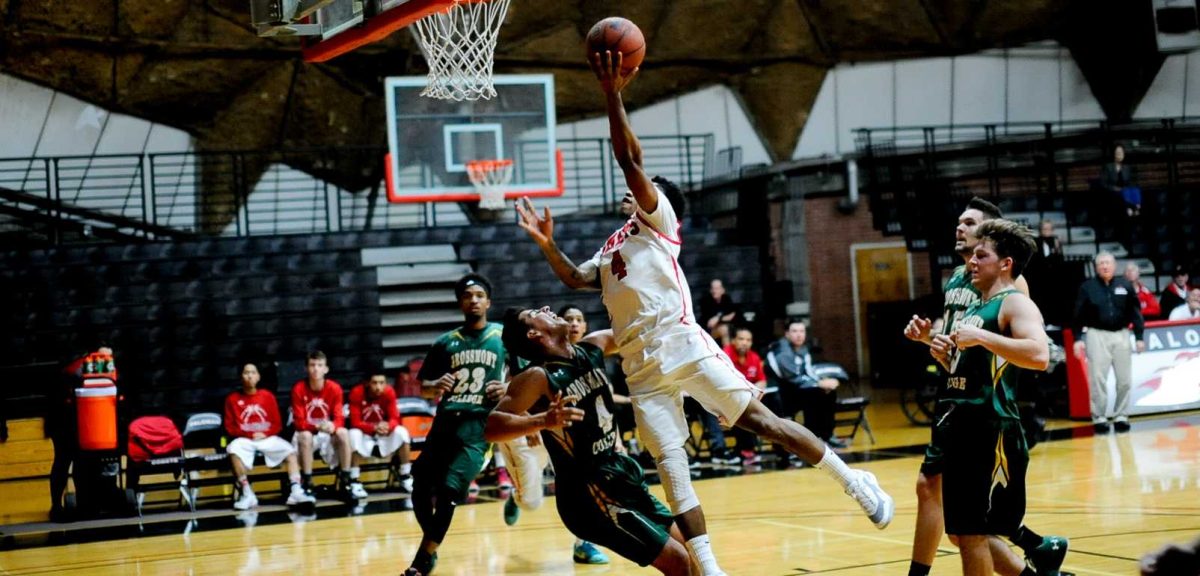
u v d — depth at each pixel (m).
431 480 6.75
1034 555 4.93
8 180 18.83
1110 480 9.02
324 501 11.27
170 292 15.35
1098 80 23.44
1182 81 23.38
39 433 13.73
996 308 4.61
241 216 20.38
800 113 22.88
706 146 21.92
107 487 10.72
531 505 7.32
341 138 20.97
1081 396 13.90
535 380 4.72
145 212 18.45
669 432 4.88
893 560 6.43
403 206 21.14
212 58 20.08
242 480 11.03
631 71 4.75
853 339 21.47
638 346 4.91
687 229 18.94
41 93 19.08
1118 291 13.03
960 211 17.78
